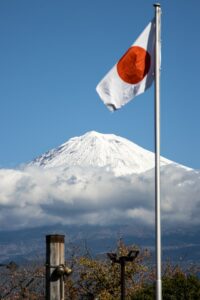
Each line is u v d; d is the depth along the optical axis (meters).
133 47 23.92
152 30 23.98
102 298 45.34
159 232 22.38
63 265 17.14
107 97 23.84
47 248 17.19
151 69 23.89
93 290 46.97
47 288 17.03
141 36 24.00
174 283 43.47
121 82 23.89
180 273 45.62
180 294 42.97
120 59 23.94
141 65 23.88
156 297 22.09
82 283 46.88
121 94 23.88
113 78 23.91
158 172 22.77
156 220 22.44
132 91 23.91
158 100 23.39
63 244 17.25
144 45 23.94
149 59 23.91
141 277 47.75
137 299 42.75
